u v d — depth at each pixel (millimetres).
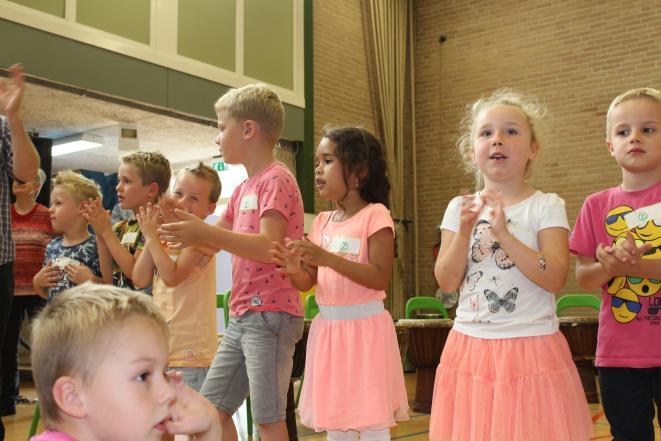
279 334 2271
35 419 3633
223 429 2303
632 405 2146
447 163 9219
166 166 3016
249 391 2391
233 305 2336
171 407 1129
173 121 6848
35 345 1087
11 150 2652
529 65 8625
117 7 6086
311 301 4793
